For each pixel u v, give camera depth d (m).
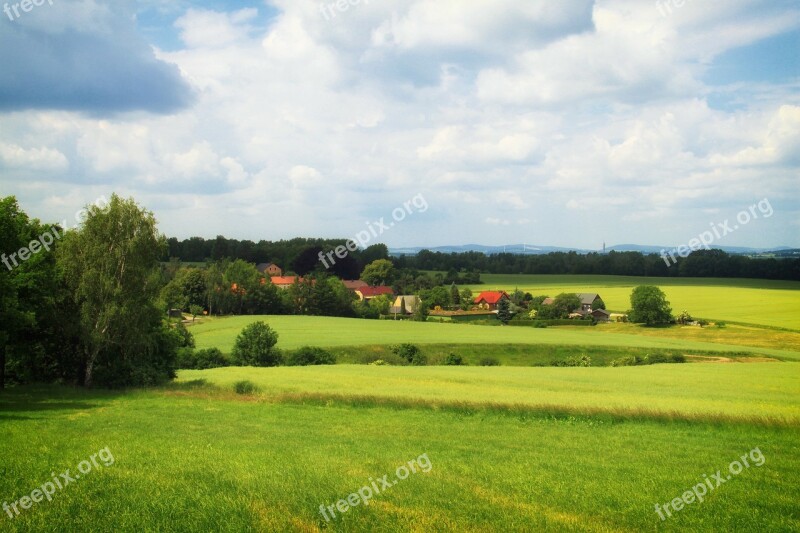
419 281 187.88
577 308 145.38
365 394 39.91
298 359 79.44
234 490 18.53
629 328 119.88
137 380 49.34
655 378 56.75
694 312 126.19
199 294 134.00
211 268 134.62
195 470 20.81
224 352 82.50
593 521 16.73
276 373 59.50
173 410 36.56
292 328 110.56
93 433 28.03
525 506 17.86
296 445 26.34
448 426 32.00
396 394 41.22
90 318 47.97
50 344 50.28
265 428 30.86
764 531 16.34
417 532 15.52
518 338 100.12
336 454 24.61
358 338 97.38
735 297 142.25
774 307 129.50
